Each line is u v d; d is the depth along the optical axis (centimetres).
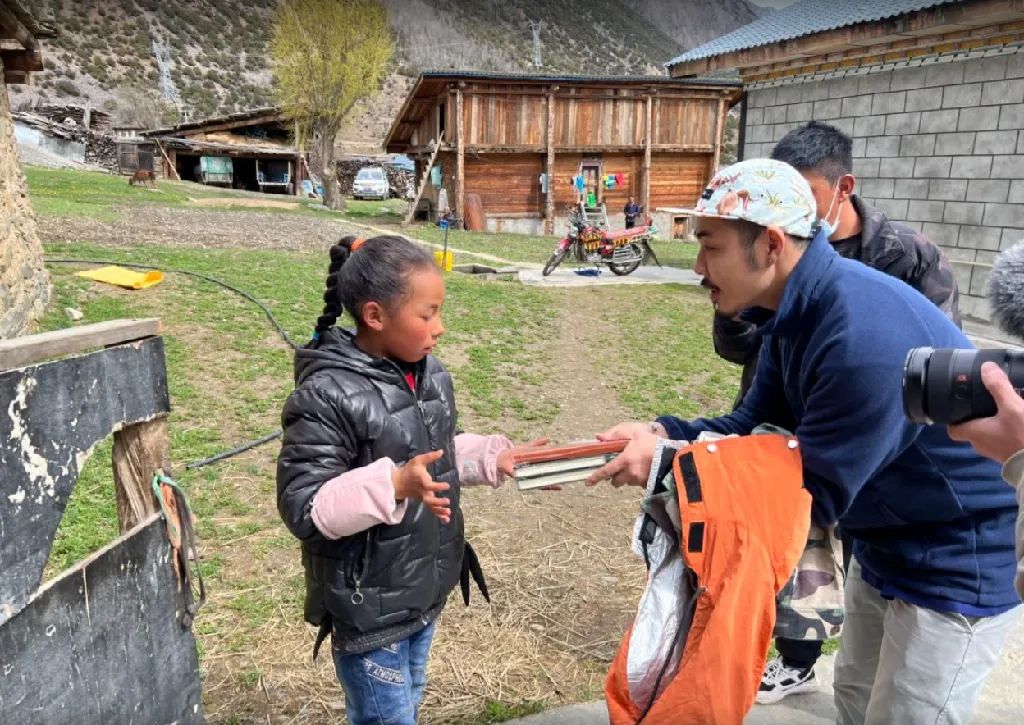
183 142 4003
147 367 185
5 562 147
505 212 2297
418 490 169
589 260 1414
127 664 181
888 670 189
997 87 933
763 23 1245
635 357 833
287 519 182
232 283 928
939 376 129
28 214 727
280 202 2800
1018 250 134
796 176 172
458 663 308
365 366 191
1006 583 179
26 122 3525
